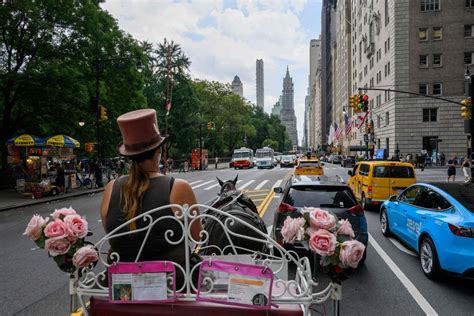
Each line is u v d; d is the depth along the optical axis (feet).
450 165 85.92
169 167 166.30
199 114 226.58
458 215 20.43
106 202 9.23
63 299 19.19
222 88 245.04
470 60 155.02
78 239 9.01
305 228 9.16
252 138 399.85
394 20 160.56
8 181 82.02
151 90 193.26
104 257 24.29
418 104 158.61
